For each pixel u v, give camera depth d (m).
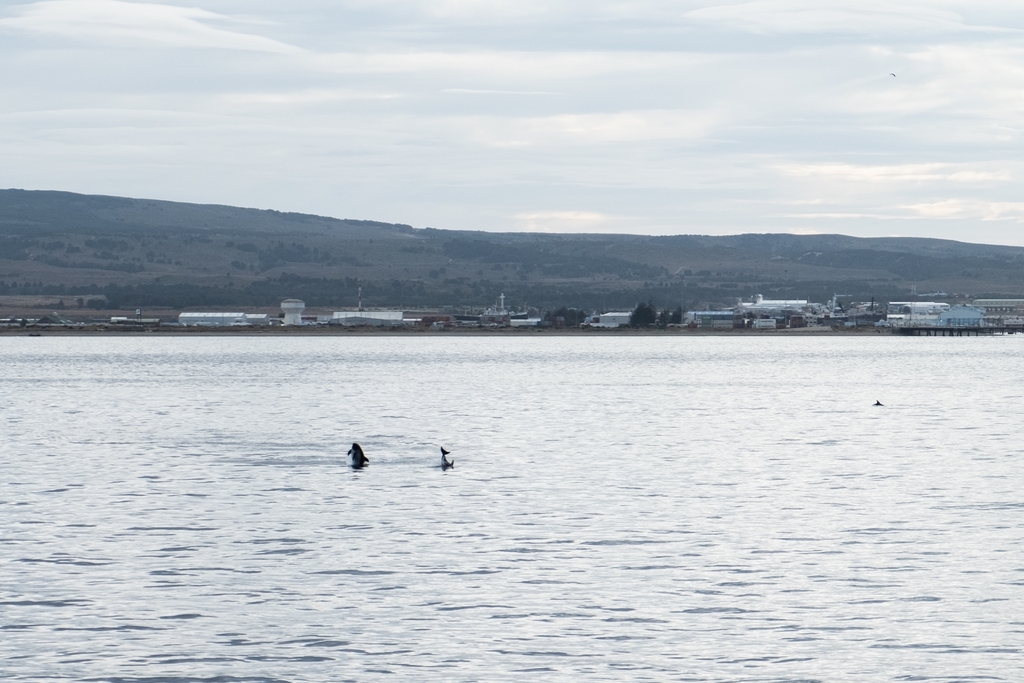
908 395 151.12
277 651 37.12
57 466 77.25
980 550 50.22
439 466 77.25
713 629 39.19
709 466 77.56
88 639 38.19
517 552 49.97
